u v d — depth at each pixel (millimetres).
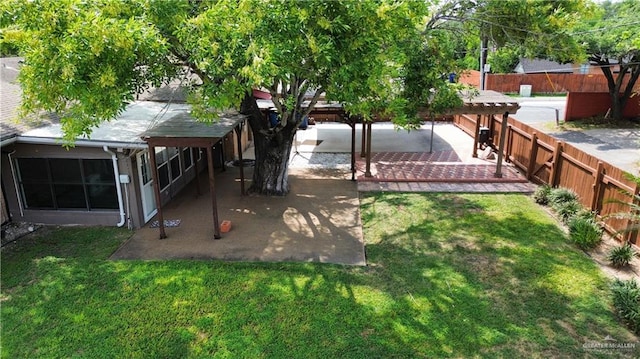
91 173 9945
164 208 11430
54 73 6980
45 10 6785
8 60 15992
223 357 5918
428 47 11438
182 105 13328
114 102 7398
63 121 7680
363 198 12109
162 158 11508
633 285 6992
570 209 10211
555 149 11703
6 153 9750
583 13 11414
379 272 8094
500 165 13484
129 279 7824
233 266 8289
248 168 15211
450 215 10758
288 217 10781
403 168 14766
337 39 7980
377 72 8008
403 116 9328
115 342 6211
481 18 11773
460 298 7211
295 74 9031
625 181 8781
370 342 6176
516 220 10367
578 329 6410
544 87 34094
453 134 20109
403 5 8102
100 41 6578
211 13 7277
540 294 7293
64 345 6164
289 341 6207
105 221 10250
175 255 8797
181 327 6523
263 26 7414
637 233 8391
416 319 6684
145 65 8656
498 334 6320
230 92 7605
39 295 7344
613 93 21312
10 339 6285
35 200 10219
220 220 10609
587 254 8664
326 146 18094
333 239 9523
